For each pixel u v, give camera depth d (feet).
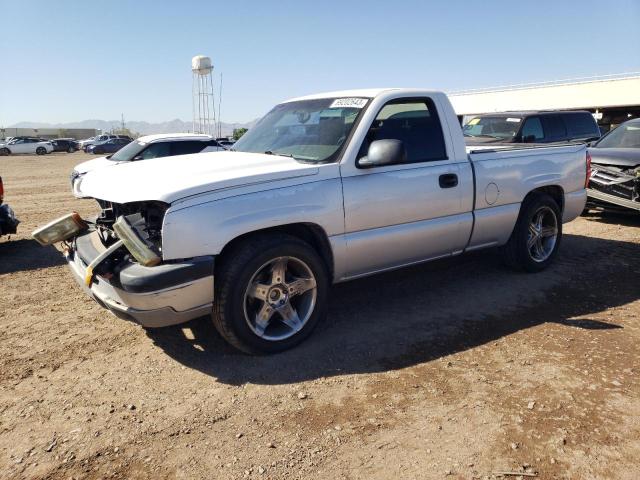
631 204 25.63
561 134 37.52
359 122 14.01
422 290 17.31
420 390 11.16
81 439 9.70
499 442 9.38
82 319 15.55
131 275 11.10
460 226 15.90
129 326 14.90
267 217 12.08
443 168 15.33
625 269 19.35
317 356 12.78
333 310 15.70
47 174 72.33
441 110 15.69
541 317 14.94
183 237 11.17
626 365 12.07
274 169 12.62
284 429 9.87
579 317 14.92
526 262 18.48
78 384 11.72
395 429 9.82
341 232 13.46
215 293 12.03
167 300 11.16
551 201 18.61
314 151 14.15
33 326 15.06
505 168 16.96
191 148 40.50
